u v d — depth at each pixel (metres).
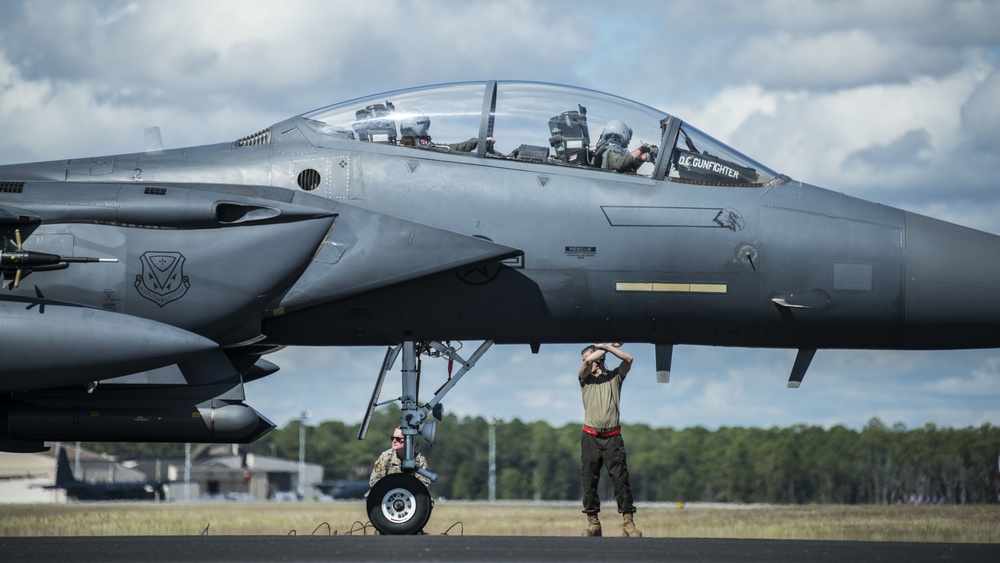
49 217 35.31
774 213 35.78
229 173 36.81
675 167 36.47
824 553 27.16
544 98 37.47
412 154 36.53
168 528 76.38
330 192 36.31
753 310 35.72
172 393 35.72
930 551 27.83
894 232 35.72
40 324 33.75
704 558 26.00
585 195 35.91
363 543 28.95
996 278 35.31
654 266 35.56
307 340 37.50
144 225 35.44
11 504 125.12
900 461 178.00
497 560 25.58
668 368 37.25
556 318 36.19
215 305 35.31
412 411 36.25
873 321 35.59
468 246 35.31
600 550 27.38
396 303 36.44
